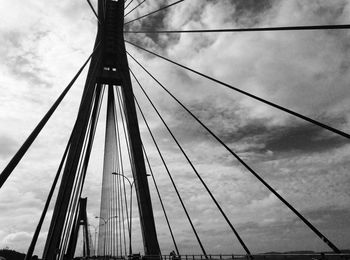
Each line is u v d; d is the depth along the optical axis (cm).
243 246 2066
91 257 5928
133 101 3812
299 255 1386
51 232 2995
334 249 1422
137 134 3725
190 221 2784
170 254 2978
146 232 3422
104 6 3984
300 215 1702
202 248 2500
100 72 3819
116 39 3906
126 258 4191
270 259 1585
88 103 3438
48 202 1734
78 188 3703
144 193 3541
